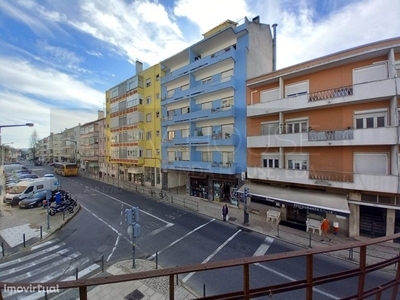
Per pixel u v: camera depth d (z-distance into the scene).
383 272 8.40
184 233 12.30
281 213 14.56
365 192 11.36
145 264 8.88
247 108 15.80
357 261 9.26
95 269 8.54
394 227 10.80
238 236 11.94
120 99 31.06
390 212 10.87
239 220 14.45
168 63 23.64
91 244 10.83
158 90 25.39
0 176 38.25
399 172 10.03
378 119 11.02
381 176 10.38
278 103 13.99
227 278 7.96
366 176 10.80
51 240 11.28
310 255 2.76
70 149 54.53
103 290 7.15
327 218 12.66
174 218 14.95
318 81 12.98
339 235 12.01
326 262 9.23
